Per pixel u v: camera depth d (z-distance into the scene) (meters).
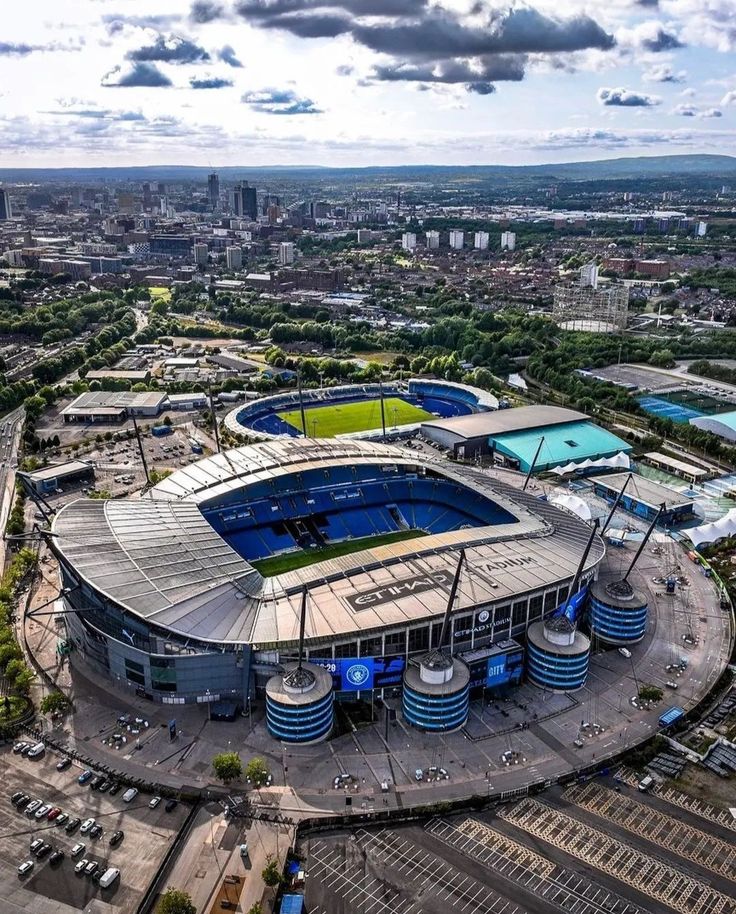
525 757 174.62
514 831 155.00
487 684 199.12
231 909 135.88
